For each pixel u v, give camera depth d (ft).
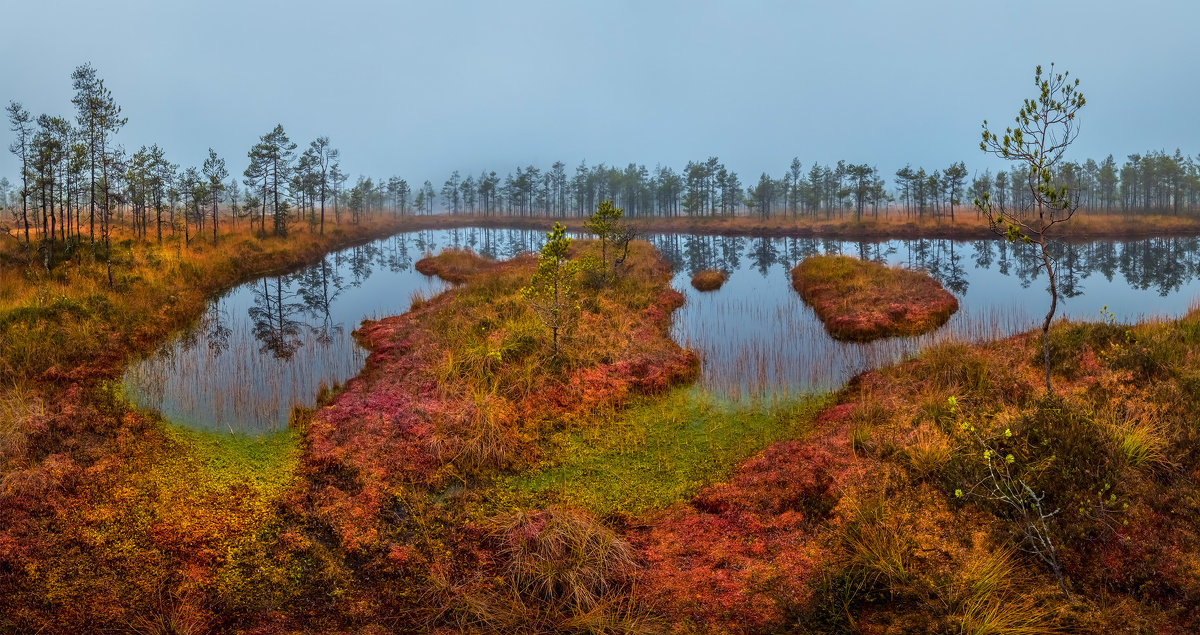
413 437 31.96
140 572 21.67
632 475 29.66
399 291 91.91
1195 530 20.43
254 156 140.36
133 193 101.35
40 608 19.70
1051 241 165.99
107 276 67.72
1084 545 20.47
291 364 48.83
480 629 19.16
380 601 20.70
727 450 32.22
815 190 265.75
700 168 283.18
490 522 24.81
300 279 102.63
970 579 19.15
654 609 19.65
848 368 46.34
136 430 33.50
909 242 183.01
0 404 33.47
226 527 24.67
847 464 27.76
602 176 334.44
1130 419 26.09
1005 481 22.47
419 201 349.00
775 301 79.15
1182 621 17.58
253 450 31.99
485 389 37.52
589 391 38.58
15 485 25.68
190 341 55.98
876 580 19.76
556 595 20.58
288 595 20.99
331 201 308.40
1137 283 94.84
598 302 61.05
